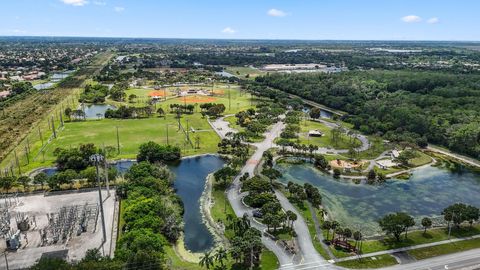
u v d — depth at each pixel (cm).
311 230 14050
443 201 17300
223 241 13250
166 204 14500
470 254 12769
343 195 17612
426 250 12938
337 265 11875
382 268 11800
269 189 16688
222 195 16988
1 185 16162
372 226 14800
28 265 11256
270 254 12338
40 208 14812
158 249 11362
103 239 12631
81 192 16412
